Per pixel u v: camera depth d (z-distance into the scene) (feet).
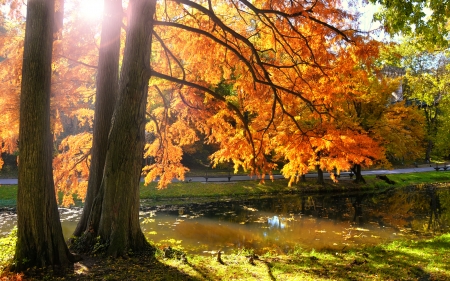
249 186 77.61
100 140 28.07
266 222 50.11
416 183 94.99
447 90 54.60
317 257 27.35
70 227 45.50
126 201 23.62
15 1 27.58
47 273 18.84
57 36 28.78
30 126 18.95
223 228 46.06
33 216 19.22
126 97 23.30
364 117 73.46
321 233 43.24
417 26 23.81
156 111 38.86
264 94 27.27
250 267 22.82
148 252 24.21
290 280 19.84
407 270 22.33
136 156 23.88
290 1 24.35
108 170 23.70
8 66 28.48
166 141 35.78
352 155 25.55
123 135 23.39
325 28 23.16
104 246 23.11
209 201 67.00
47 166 19.76
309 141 24.52
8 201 61.82
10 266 18.85
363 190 83.25
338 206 63.87
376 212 58.54
